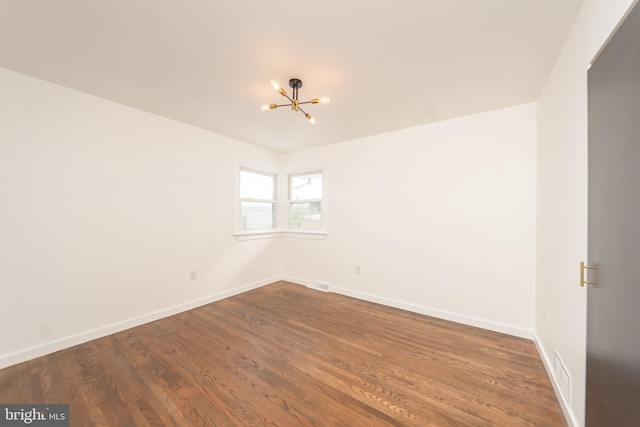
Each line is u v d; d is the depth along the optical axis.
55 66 1.82
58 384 1.65
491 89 2.11
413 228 3.00
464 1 1.26
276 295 3.54
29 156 1.96
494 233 2.51
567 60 1.49
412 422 1.37
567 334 1.43
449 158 2.76
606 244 0.96
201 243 3.12
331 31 1.47
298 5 1.29
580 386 1.24
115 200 2.41
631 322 0.79
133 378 1.72
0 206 1.84
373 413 1.44
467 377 1.76
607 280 0.95
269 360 1.95
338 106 2.45
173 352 2.06
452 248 2.74
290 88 2.11
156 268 2.71
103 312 2.33
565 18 1.35
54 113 2.07
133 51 1.66
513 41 1.54
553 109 1.77
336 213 3.68
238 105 2.45
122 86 2.10
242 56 1.71
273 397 1.56
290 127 3.05
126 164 2.48
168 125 2.79
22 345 1.92
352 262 3.51
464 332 2.45
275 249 4.22
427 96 2.24
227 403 1.50
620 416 0.85
